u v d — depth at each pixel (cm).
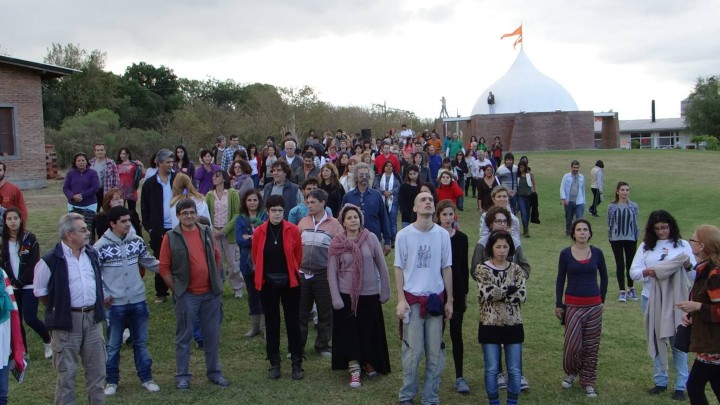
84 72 5175
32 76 2256
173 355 779
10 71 2205
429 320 614
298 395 654
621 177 2756
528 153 4025
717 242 525
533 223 1839
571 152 4031
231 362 757
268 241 692
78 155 1082
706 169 2973
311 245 764
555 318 932
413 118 5569
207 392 662
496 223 661
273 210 690
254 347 806
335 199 1076
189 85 6844
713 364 518
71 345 574
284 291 698
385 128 5047
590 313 663
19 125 2227
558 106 5297
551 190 2469
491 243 608
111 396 651
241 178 1145
